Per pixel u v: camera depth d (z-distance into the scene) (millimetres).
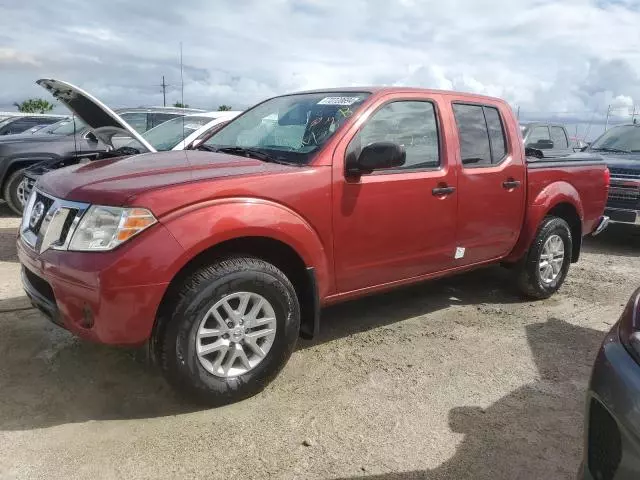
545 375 3852
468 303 5301
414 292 5555
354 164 3680
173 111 8438
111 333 2885
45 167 5684
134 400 3301
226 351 3221
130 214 2871
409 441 3014
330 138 3691
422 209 4113
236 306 3256
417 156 4156
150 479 2637
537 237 5188
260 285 3250
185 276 3092
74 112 4988
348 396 3455
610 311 5258
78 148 8367
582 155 6000
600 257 7707
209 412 3215
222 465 2756
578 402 3502
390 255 4000
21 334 4121
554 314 5105
